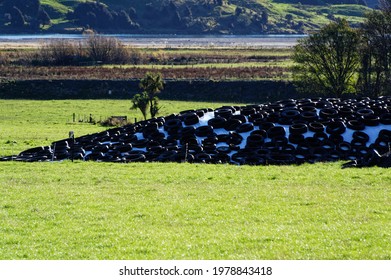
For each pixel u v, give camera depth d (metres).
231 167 86.75
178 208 60.12
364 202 61.34
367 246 45.00
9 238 49.91
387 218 54.31
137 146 102.44
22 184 76.88
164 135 104.38
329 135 97.25
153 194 68.38
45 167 89.62
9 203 64.06
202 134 101.25
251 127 100.69
